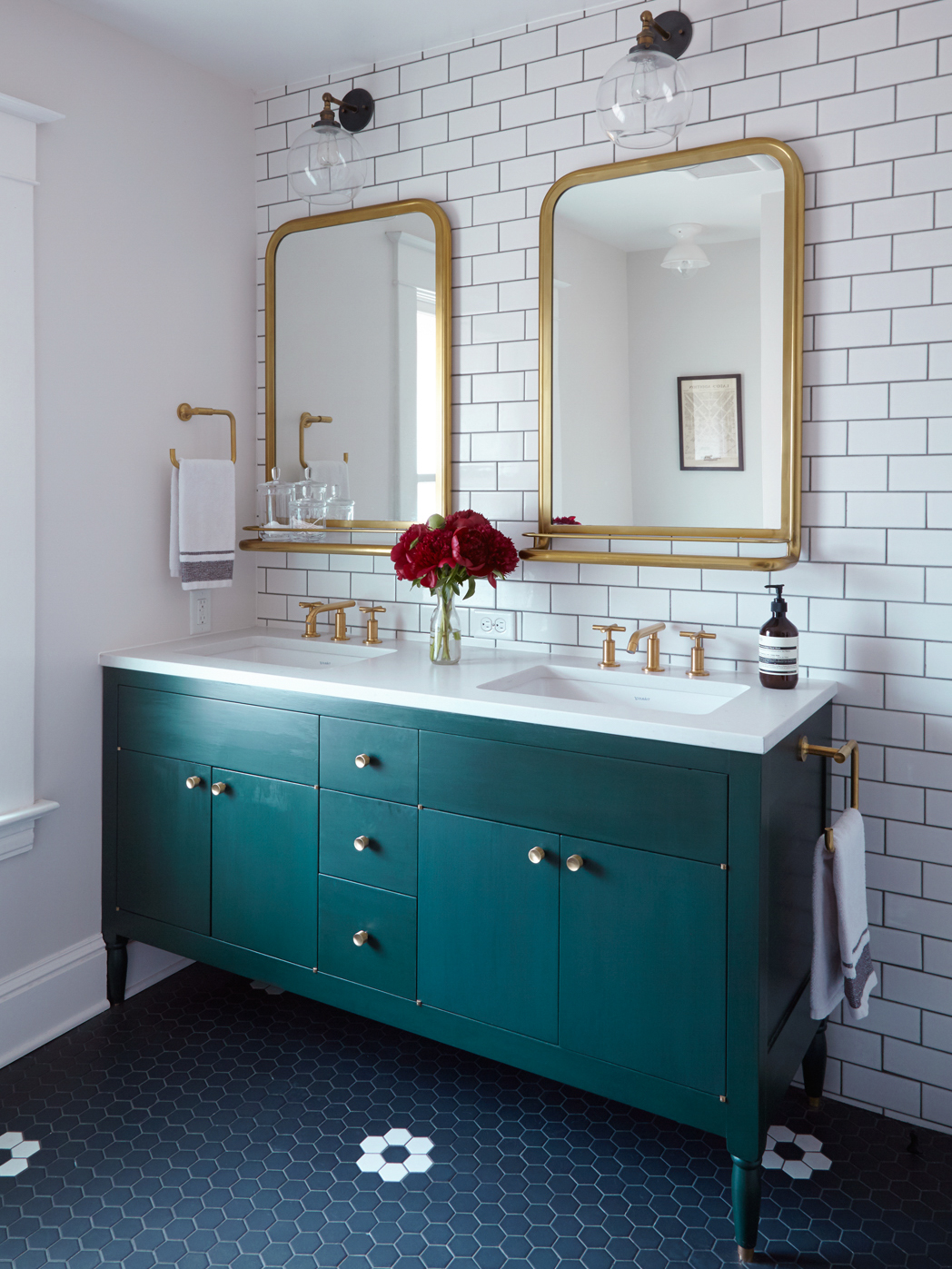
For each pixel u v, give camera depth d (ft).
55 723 8.38
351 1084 7.77
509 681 7.60
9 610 7.81
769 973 5.94
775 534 7.36
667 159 7.59
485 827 6.71
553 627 8.63
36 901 8.30
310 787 7.54
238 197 9.89
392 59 9.05
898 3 6.80
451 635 8.09
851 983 6.36
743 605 7.75
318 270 9.59
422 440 9.00
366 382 9.32
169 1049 8.23
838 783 7.48
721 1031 5.88
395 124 9.06
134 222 8.77
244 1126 7.16
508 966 6.68
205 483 9.22
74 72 8.14
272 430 10.04
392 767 7.10
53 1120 7.21
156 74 8.90
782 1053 6.35
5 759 7.88
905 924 7.29
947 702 7.03
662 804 5.99
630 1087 6.23
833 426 7.25
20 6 7.67
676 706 7.48
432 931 7.00
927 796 7.14
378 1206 6.35
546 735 6.40
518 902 6.60
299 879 7.66
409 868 7.08
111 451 8.70
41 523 8.12
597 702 7.86
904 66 6.81
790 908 6.44
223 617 10.05
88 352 8.42
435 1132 7.15
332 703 7.36
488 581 8.44
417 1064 8.10
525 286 8.46
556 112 8.20
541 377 8.33
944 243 6.77
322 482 9.51
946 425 6.86
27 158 7.67
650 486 7.91
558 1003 6.48
